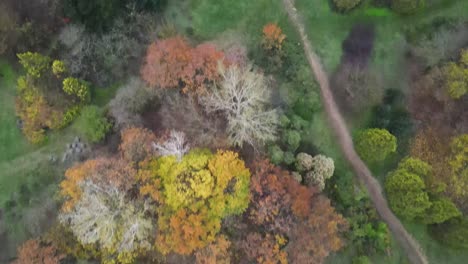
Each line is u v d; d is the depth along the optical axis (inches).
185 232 1419.8
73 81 1694.1
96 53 1721.2
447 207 1568.7
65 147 1764.3
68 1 1652.3
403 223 1739.7
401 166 1665.8
